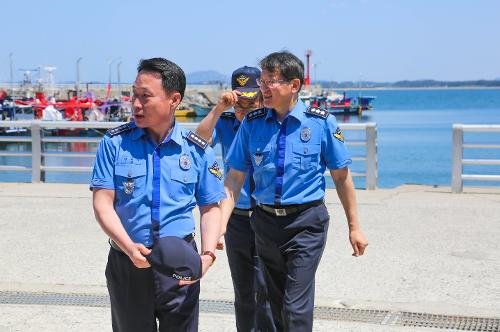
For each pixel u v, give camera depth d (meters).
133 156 3.24
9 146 36.22
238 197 4.21
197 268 3.11
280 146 3.99
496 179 10.97
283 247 4.05
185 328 3.34
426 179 22.42
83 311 5.51
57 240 7.99
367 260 6.99
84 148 31.27
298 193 3.99
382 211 9.56
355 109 81.44
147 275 3.26
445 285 6.14
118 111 51.25
